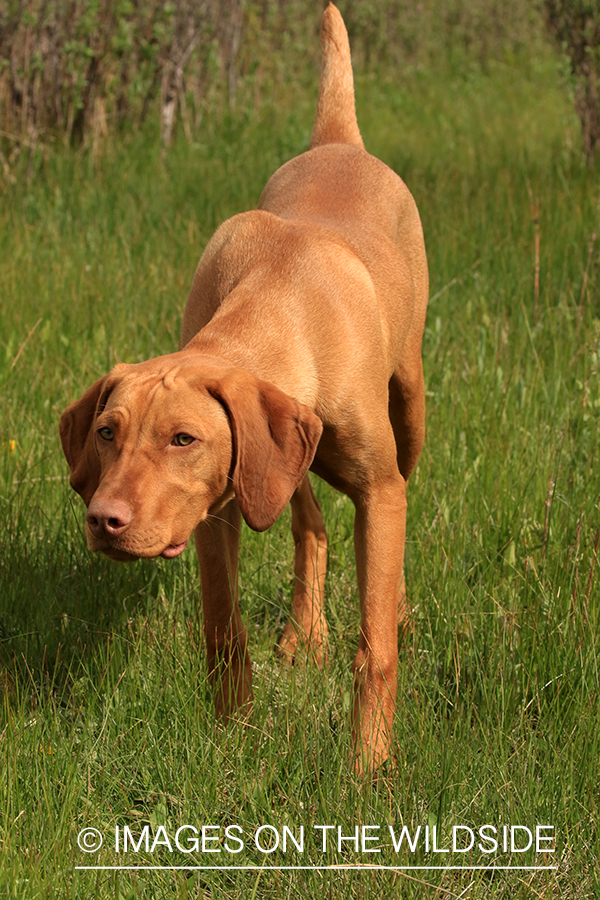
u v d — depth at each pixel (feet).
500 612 16.76
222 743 14.10
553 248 31.30
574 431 21.84
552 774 13.29
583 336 25.64
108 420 12.34
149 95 47.11
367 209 18.65
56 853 11.99
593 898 11.95
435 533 18.93
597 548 17.38
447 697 15.31
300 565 18.26
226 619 15.62
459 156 46.29
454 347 24.95
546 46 88.22
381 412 15.39
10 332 25.95
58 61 44.52
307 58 66.85
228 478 12.95
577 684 14.98
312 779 13.60
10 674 16.05
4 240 32.71
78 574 18.38
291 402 12.86
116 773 14.02
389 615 15.24
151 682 15.26
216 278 16.17
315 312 14.93
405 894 11.83
